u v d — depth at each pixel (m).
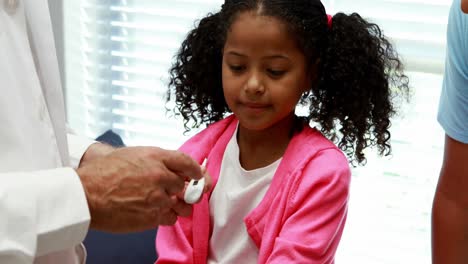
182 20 1.65
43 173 0.67
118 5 1.70
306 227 0.90
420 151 1.49
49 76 0.77
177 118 1.71
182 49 1.17
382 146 1.08
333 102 1.05
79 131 1.81
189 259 1.01
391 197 1.53
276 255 0.90
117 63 1.75
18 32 0.71
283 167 0.97
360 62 1.02
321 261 0.91
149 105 1.75
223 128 1.10
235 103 0.96
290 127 1.03
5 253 0.60
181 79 1.17
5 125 0.67
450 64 1.07
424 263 1.54
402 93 1.26
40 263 0.74
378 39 1.05
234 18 0.94
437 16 1.42
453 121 1.10
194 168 0.77
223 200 1.02
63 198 0.65
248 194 0.99
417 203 1.52
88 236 1.33
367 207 1.55
